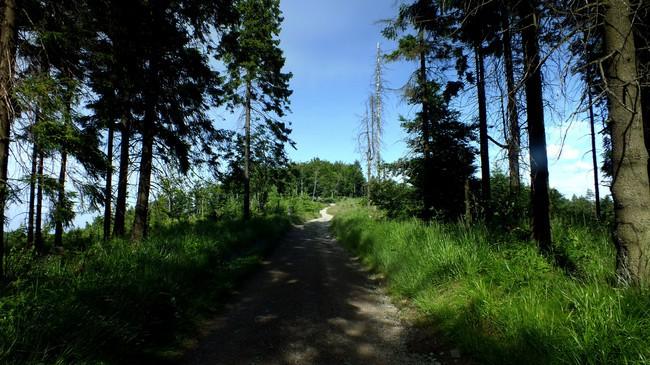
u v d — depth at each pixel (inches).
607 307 129.8
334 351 176.1
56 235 501.7
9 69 185.8
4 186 180.5
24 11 207.5
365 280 333.1
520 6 221.5
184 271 281.3
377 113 866.8
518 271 195.9
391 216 626.5
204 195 459.2
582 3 158.6
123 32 322.3
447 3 251.1
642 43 184.4
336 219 996.6
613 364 113.9
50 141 209.5
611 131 154.0
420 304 227.6
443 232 321.4
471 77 429.1
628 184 146.6
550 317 147.8
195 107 444.5
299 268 392.5
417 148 557.3
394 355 170.9
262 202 1149.1
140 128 398.3
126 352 155.1
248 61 749.9
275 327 209.8
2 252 183.2
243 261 390.9
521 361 136.3
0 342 122.3
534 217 242.5
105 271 224.7
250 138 832.9
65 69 253.6
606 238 245.9
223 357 169.9
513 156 246.5
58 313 146.4
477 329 170.1
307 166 3400.6
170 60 394.9
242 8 765.9
